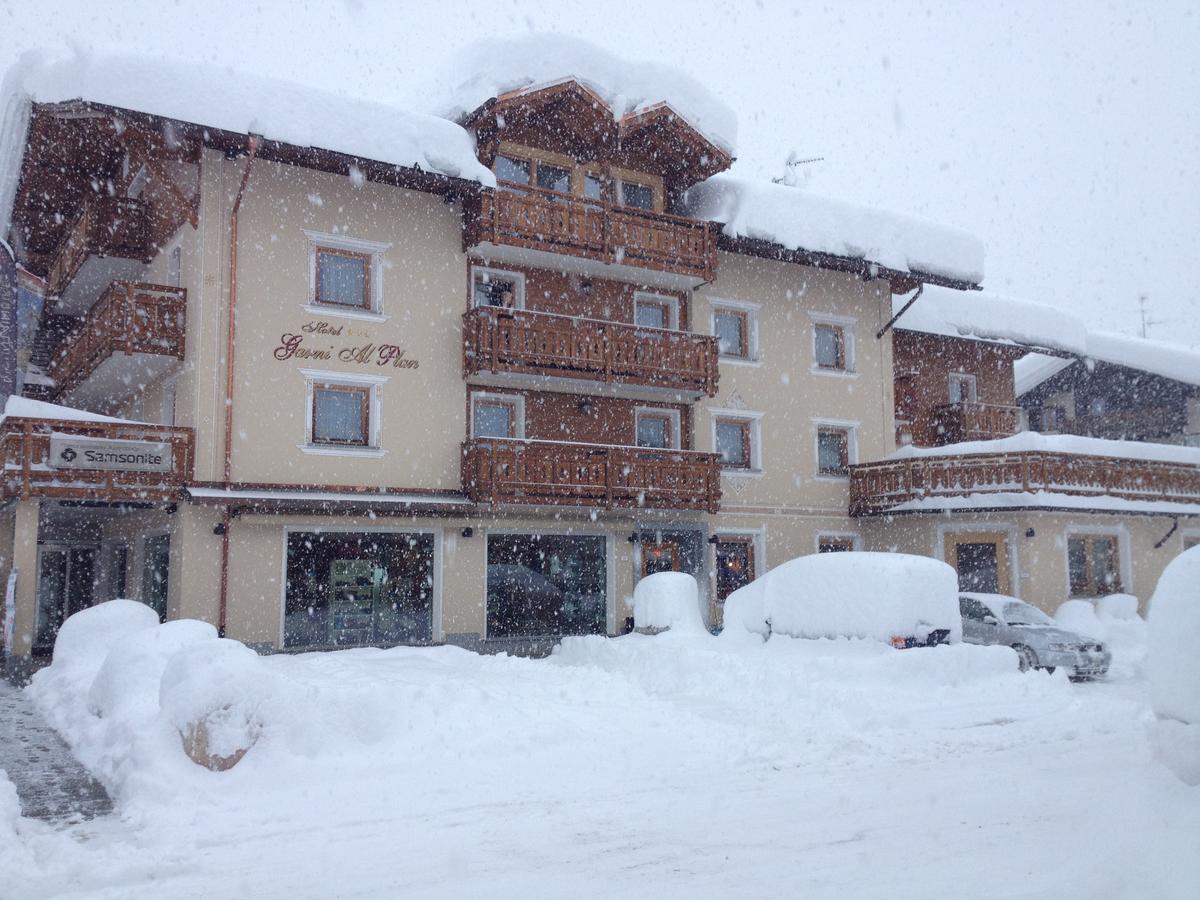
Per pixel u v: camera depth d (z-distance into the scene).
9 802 7.32
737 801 7.88
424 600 19.31
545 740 9.64
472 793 8.11
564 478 19.97
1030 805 7.59
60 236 24.02
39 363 25.16
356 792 8.04
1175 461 25.70
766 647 15.98
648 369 21.20
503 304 21.31
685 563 22.75
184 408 17.88
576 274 21.86
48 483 16.12
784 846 6.52
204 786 7.98
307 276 18.53
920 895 5.38
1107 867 5.09
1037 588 22.67
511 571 20.33
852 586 15.37
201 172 17.67
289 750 8.65
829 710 11.86
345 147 17.80
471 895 5.59
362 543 18.75
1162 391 32.34
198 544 17.06
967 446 23.80
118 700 10.38
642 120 21.23
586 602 21.22
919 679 13.81
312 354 18.44
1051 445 23.09
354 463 18.73
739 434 23.84
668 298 23.00
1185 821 4.90
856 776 8.80
